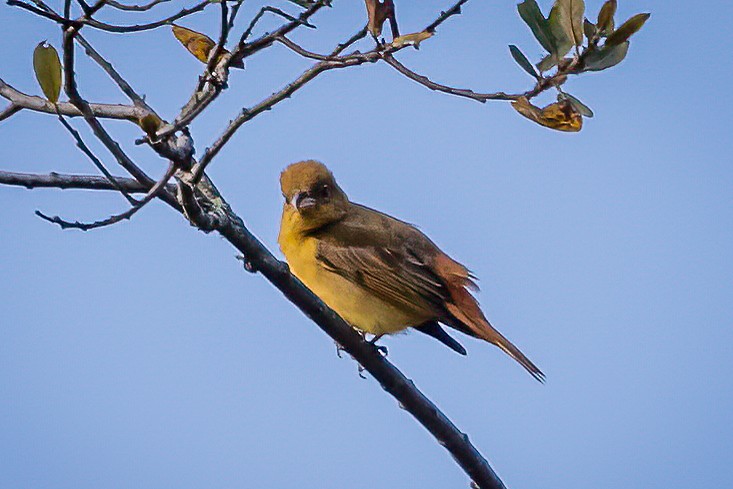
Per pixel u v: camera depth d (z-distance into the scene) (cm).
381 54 902
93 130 891
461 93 894
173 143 938
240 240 1069
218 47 891
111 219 917
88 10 845
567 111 874
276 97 920
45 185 1016
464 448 1289
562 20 849
